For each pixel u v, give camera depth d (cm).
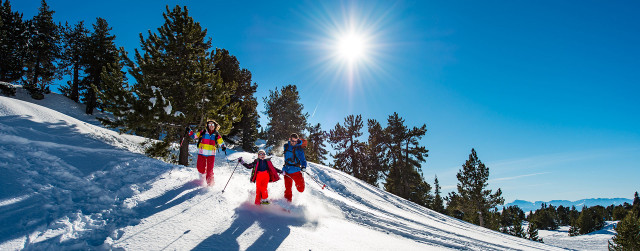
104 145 941
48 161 536
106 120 1234
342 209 796
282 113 3816
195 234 350
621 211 10250
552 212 11875
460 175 4172
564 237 7731
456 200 4216
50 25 3634
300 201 714
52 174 480
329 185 1576
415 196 3950
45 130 936
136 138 1617
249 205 529
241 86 3059
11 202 345
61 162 549
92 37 3353
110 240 303
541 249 1143
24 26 3494
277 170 634
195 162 1452
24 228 297
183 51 1470
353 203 1074
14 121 923
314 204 723
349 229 533
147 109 1198
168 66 1373
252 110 3139
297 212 562
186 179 629
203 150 648
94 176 523
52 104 2964
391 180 3800
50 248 271
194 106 1268
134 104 1185
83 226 332
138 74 1338
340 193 1473
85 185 463
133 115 1171
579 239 6812
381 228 656
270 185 838
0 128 713
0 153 506
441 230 923
